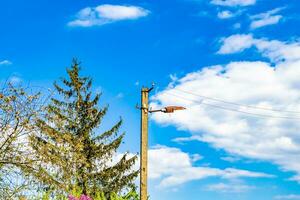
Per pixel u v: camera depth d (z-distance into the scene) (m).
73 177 17.47
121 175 32.66
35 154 16.12
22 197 15.73
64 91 33.62
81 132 31.92
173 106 19.50
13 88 15.95
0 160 15.71
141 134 19.66
